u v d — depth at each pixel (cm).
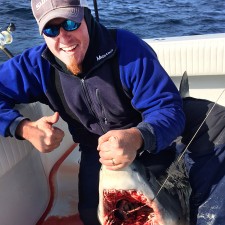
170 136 150
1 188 178
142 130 140
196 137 173
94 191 191
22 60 177
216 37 271
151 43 271
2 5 1083
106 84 164
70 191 224
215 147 167
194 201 164
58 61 165
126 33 168
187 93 197
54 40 154
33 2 153
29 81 177
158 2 1191
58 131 156
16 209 188
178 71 271
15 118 165
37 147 158
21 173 192
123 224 149
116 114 171
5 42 207
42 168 218
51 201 219
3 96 178
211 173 165
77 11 149
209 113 163
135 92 163
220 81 280
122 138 133
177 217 148
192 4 1135
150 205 139
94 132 181
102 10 1089
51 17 146
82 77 164
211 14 1002
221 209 158
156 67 163
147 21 956
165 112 155
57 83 172
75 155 248
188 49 266
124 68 162
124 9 1091
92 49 159
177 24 921
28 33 816
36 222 204
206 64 267
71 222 203
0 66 183
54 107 180
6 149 174
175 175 162
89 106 171
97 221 190
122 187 133
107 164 133
